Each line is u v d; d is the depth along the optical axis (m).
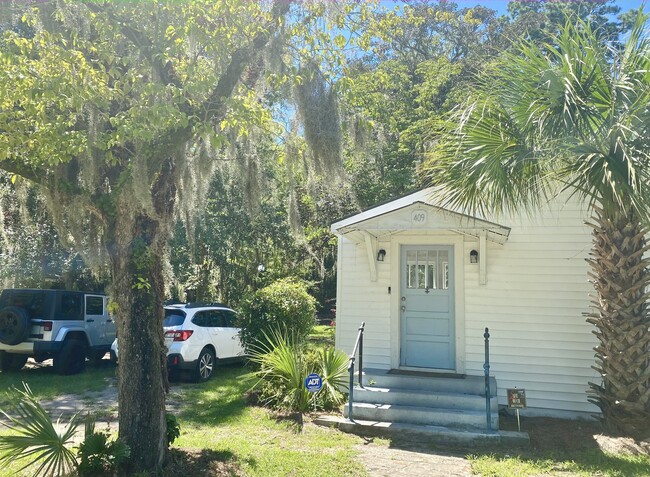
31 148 5.31
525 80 6.47
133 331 5.13
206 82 5.55
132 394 5.06
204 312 11.27
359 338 8.20
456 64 20.98
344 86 5.98
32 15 5.84
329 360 8.58
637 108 5.79
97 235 5.59
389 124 17.06
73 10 5.65
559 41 6.54
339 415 7.85
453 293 8.98
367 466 5.76
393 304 9.13
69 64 5.41
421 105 20.14
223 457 5.73
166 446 5.32
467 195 6.71
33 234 11.80
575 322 8.45
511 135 6.41
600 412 8.12
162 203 5.42
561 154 6.12
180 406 8.54
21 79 5.18
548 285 8.61
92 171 5.09
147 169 5.03
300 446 6.44
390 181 16.89
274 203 8.34
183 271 15.67
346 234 8.60
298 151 6.31
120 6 5.79
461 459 6.13
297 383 8.10
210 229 15.54
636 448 6.22
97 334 12.25
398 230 8.23
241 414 7.93
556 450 6.38
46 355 11.52
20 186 6.41
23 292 11.49
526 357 8.56
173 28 5.77
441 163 6.95
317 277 20.92
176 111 5.05
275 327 10.00
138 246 5.12
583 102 5.96
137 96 5.96
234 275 17.11
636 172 5.67
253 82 6.50
